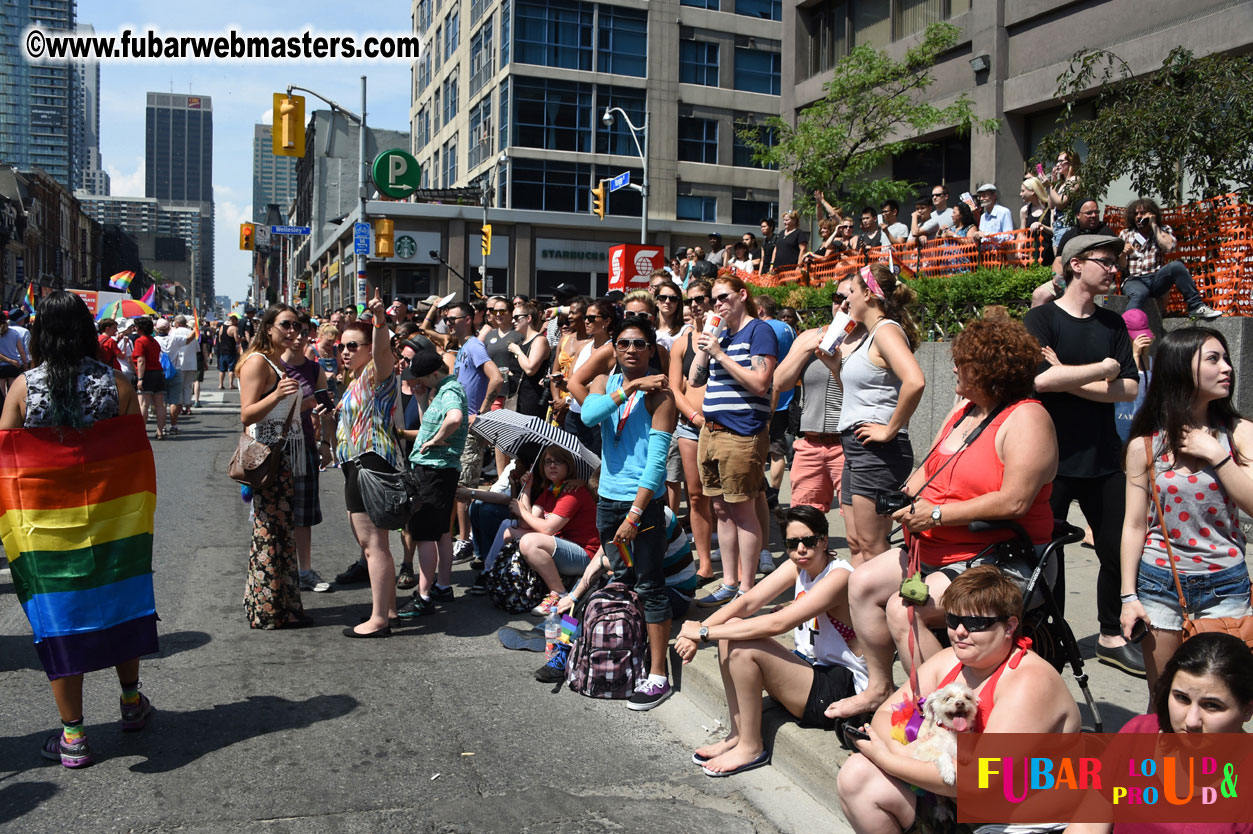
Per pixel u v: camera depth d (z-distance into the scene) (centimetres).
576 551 618
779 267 1577
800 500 613
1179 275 838
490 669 537
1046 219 1026
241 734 443
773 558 714
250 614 604
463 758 421
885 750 301
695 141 4325
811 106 2097
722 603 590
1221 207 877
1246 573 343
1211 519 341
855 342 478
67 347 408
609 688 498
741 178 4397
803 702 411
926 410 1033
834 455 596
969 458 329
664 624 495
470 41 4744
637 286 1686
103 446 417
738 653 407
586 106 4162
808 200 1828
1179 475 342
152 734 441
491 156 4369
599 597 511
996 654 285
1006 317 333
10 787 388
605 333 657
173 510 975
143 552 431
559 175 4162
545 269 4188
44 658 400
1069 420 462
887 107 1748
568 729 457
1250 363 795
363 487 567
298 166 9781
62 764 406
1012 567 324
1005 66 1686
